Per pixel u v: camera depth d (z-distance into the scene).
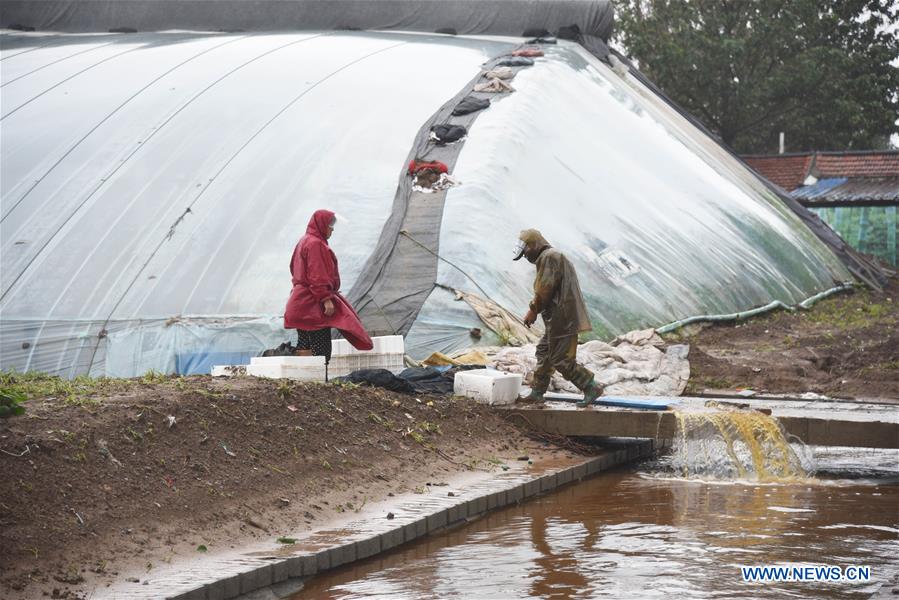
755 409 20.17
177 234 33.53
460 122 39.00
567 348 20.69
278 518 13.30
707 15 85.19
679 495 16.86
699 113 86.12
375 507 14.53
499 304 30.67
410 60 45.72
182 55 46.41
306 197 34.94
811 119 85.88
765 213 47.91
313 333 20.70
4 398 12.79
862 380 27.84
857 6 87.06
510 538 13.77
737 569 11.99
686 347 29.44
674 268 37.34
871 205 66.12
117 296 31.44
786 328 37.69
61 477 11.95
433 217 33.47
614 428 19.92
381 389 19.75
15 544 10.61
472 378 21.30
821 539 13.52
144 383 16.28
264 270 32.00
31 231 34.38
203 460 13.80
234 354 29.75
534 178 37.06
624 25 84.38
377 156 36.97
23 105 42.16
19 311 31.34
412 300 30.41
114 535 11.50
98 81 43.84
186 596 10.20
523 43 51.69
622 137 44.03
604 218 37.41
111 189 35.84
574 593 11.06
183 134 38.75
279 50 46.84
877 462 20.34
